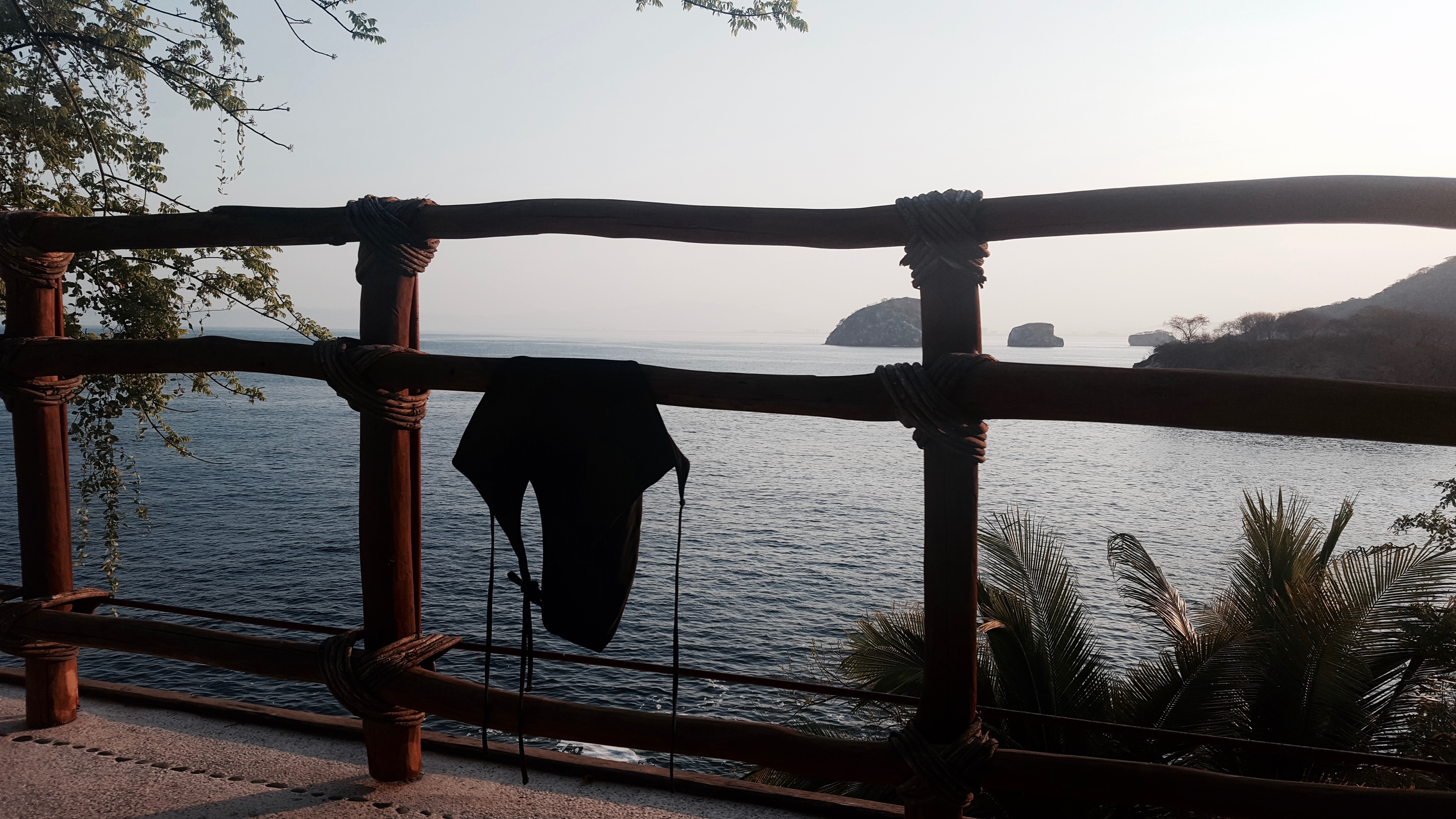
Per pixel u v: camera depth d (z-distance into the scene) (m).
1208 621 9.64
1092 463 83.81
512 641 28.69
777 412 2.61
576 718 2.86
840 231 2.54
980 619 8.29
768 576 38.53
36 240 3.44
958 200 2.39
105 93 10.07
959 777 2.48
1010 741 8.46
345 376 2.95
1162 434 118.12
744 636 29.83
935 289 2.45
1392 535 46.16
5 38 9.32
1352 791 2.24
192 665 26.33
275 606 31.48
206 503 51.56
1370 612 7.90
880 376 2.45
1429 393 1.96
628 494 2.75
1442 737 7.75
